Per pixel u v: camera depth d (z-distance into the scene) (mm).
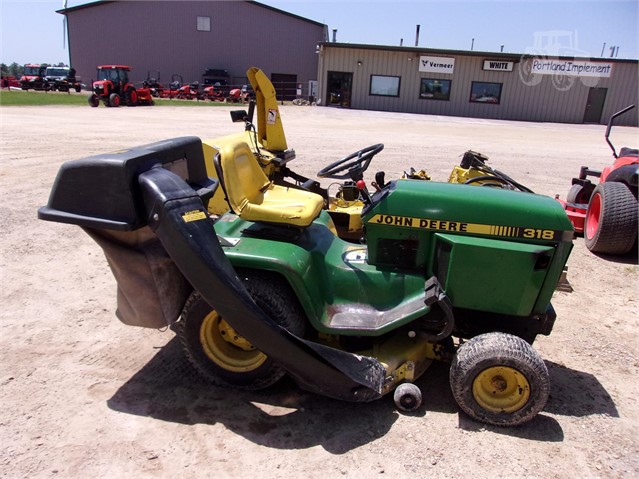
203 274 2514
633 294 4977
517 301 2926
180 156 2963
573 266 5707
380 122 20797
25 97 26500
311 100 31609
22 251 5180
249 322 2615
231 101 31672
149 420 2842
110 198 2523
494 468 2602
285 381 3246
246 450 2656
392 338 3180
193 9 40875
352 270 3129
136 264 2742
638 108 26719
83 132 13172
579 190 7117
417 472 2555
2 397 2971
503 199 2979
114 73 24672
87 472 2469
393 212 3055
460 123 22719
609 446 2812
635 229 5734
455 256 2891
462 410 2947
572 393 3307
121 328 3826
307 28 42375
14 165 8789
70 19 41625
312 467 2559
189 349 3061
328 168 3604
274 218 3152
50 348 3516
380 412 2988
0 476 2412
